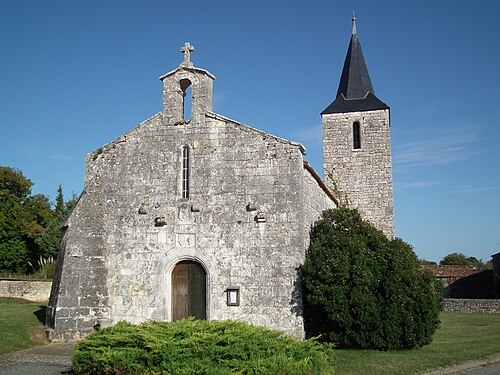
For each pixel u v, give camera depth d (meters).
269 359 9.66
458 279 46.28
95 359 10.40
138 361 9.99
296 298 16.97
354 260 16.14
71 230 18.30
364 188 30.72
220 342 10.17
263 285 17.36
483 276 45.69
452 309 32.09
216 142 18.73
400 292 15.50
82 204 18.75
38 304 28.14
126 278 18.47
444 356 14.13
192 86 19.41
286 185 17.81
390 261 16.16
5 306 25.67
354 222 18.14
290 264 17.28
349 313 15.73
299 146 17.94
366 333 15.56
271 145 18.20
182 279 18.30
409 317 15.23
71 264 17.97
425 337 15.54
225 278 17.72
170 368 9.44
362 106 31.64
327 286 15.96
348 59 34.03
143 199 18.92
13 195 49.28
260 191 18.00
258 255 17.61
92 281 18.19
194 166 18.75
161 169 19.03
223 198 18.27
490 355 14.27
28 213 48.72
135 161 19.28
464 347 15.85
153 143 19.28
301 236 17.42
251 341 10.26
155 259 18.42
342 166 31.27
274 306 17.12
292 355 10.22
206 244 18.11
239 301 17.38
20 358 14.09
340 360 13.62
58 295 17.58
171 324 11.68
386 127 31.06
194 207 18.28
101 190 19.22
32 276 41.47
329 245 17.11
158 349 9.79
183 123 19.16
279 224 17.62
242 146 18.47
